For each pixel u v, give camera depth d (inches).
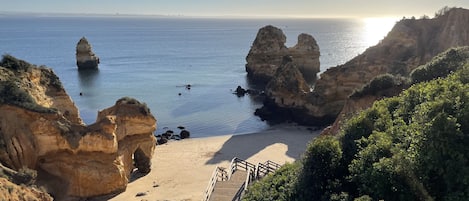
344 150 791.7
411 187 604.1
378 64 2501.2
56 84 1765.5
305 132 2326.5
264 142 2105.1
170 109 2915.8
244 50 7746.1
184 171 1675.7
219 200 1064.2
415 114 746.2
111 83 3971.5
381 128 812.0
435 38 2642.7
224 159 1825.8
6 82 1401.3
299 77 2659.9
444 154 598.9
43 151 1393.9
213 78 4355.3
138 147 1649.9
